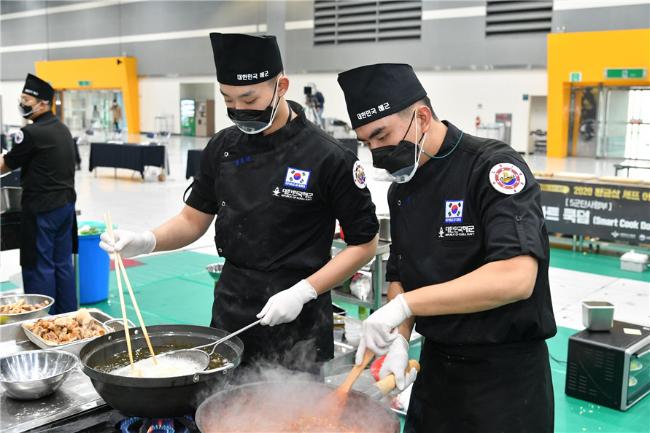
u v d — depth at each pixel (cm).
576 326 415
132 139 1916
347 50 1720
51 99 373
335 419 115
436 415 146
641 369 305
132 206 870
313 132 165
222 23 1970
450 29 1524
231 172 169
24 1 2491
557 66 1316
